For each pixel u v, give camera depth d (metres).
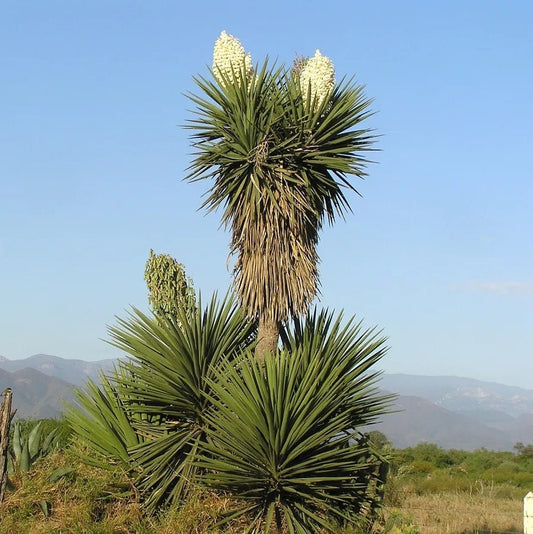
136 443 9.41
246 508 8.41
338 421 8.58
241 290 9.55
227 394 8.48
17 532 8.66
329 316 9.69
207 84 9.62
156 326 9.47
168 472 9.04
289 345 9.71
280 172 9.34
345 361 9.17
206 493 8.70
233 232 9.73
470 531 14.95
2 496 8.70
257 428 8.23
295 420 8.30
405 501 18.39
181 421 9.32
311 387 8.41
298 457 8.43
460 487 24.48
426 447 36.81
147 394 9.18
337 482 8.68
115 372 9.62
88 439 9.59
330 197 9.94
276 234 9.32
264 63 9.53
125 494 8.97
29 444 10.68
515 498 22.59
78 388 9.86
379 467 9.32
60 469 9.62
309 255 9.61
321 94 9.74
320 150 9.66
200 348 9.28
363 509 9.06
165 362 9.23
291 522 8.26
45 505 9.11
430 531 14.20
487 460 34.88
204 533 8.27
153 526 8.46
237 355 9.60
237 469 8.31
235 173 9.41
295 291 9.35
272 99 9.38
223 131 9.59
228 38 9.84
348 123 9.63
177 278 10.54
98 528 8.55
